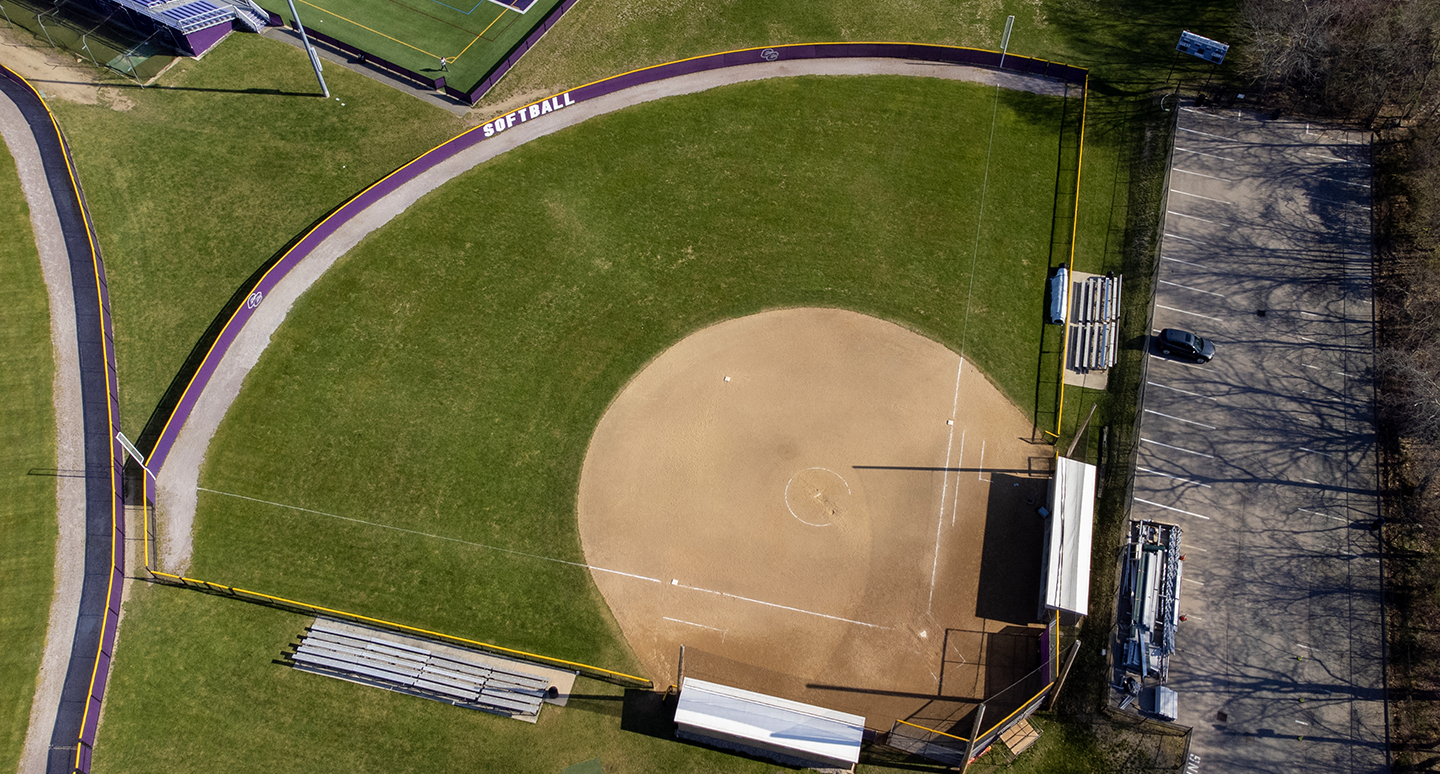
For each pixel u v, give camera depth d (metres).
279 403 49.34
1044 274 56.44
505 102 63.12
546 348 52.19
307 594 43.66
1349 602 44.97
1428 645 43.69
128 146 58.81
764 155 61.41
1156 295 55.34
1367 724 41.72
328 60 65.00
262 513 45.84
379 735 40.25
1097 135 62.81
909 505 47.22
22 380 49.38
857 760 38.09
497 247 56.00
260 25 66.12
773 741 38.47
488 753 40.00
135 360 50.44
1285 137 62.53
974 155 61.88
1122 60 67.00
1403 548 46.47
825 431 49.56
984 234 58.00
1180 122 63.25
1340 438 50.06
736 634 43.22
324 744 39.94
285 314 52.47
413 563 44.69
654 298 54.53
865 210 58.91
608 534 45.84
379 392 49.97
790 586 44.56
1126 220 58.59
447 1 69.50
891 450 49.06
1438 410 47.97
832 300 54.91
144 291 52.94
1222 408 51.19
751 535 45.94
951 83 66.06
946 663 42.78
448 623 43.19
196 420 48.56
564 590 44.28
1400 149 61.75
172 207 56.34
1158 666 42.25
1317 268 56.50
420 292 53.81
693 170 60.44
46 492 46.09
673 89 64.75
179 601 43.25
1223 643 43.75
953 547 45.97
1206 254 57.19
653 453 48.53
